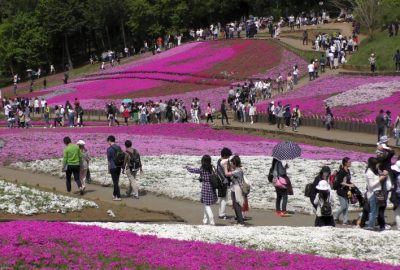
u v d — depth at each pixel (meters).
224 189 28.00
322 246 22.66
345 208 28.20
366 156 47.50
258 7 143.12
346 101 67.31
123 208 31.00
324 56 90.50
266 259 19.41
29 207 29.14
